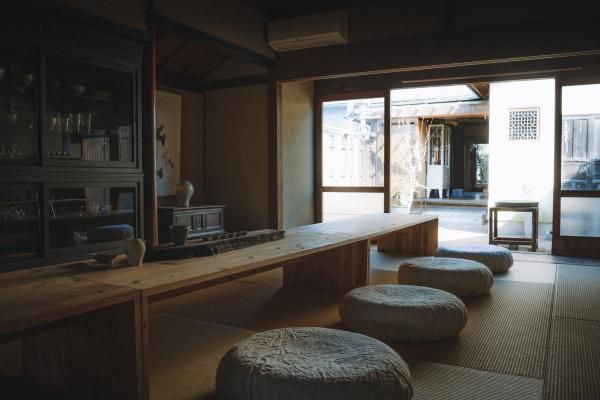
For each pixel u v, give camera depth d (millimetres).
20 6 3234
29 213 3434
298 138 6320
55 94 3689
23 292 1703
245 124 6168
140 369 1741
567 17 4637
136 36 4043
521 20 4820
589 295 3387
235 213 6293
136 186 4156
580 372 2043
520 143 7328
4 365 2256
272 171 5949
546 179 7223
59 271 2062
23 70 3400
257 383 1541
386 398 1513
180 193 5520
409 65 5281
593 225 5094
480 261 4094
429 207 11320
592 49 4570
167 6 4348
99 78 4027
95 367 1855
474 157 14328
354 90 6289
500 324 2709
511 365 2117
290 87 6152
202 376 2055
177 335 2570
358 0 5480
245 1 5398
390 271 4297
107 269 2107
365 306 2438
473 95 9336
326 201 6621
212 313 2986
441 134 12312
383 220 4508
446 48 5117
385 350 1752
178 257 2361
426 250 5211
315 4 5625
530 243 5641
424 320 2328
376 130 6320
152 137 4262
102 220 3971
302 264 3674
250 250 2648
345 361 1636
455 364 2125
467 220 9023
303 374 1534
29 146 3436
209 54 6031
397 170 10711
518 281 3852
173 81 6000
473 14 5020
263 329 2674
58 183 3557
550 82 7172
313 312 3018
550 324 2713
